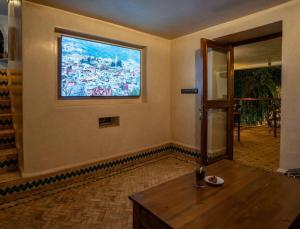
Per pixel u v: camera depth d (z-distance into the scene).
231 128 3.82
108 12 2.93
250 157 4.14
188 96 4.02
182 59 4.09
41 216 2.21
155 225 1.42
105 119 3.55
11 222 2.11
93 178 3.18
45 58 2.75
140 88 3.98
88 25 3.09
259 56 6.00
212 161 3.60
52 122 2.84
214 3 2.63
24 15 2.55
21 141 2.70
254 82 7.89
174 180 1.93
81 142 3.12
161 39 4.13
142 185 2.97
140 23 3.36
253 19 2.97
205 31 3.63
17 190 2.56
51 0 2.57
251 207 1.46
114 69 3.55
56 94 2.97
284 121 2.69
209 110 3.77
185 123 4.12
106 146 3.42
